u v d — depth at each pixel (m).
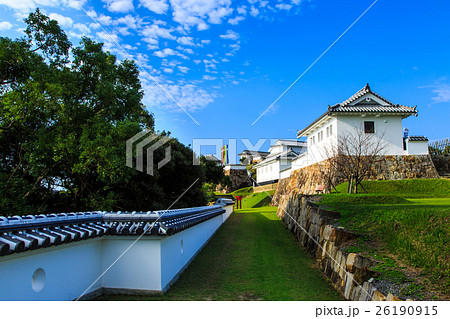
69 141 8.96
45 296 4.47
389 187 17.33
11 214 8.38
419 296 4.10
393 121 20.64
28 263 4.20
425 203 10.38
